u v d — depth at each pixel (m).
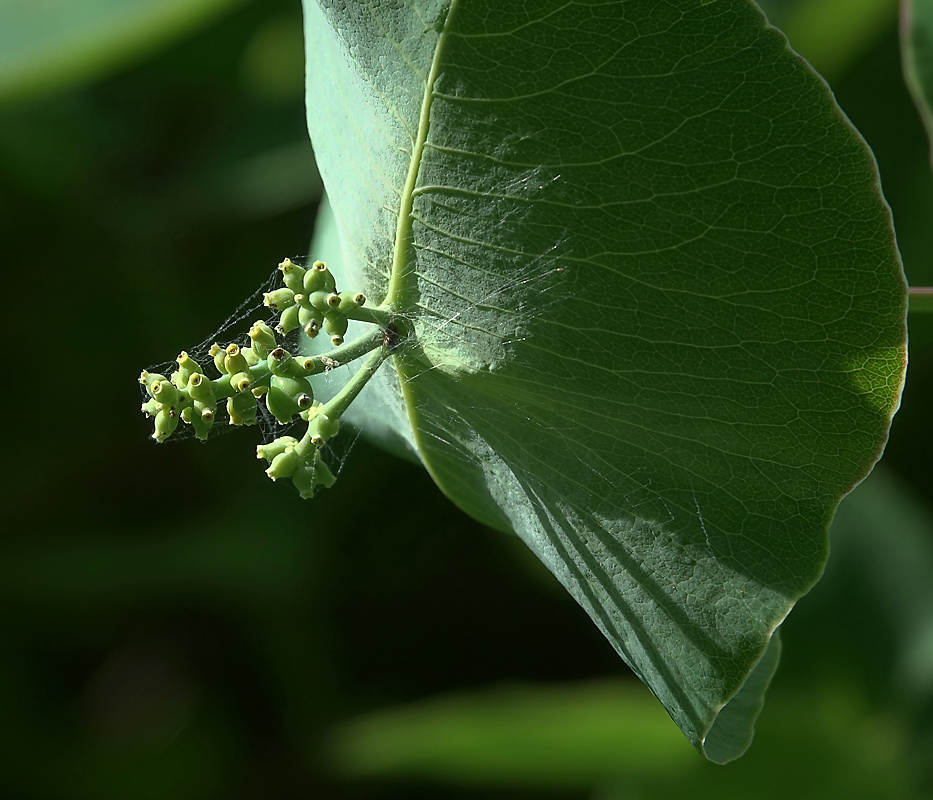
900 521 0.42
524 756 0.42
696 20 0.29
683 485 0.32
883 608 0.41
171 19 0.41
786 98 0.29
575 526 0.33
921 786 0.40
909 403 0.46
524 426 0.32
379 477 0.53
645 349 0.31
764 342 0.31
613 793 0.41
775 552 0.32
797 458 0.31
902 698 0.40
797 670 0.42
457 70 0.30
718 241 0.30
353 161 0.32
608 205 0.30
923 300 0.33
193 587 0.53
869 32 0.44
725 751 0.33
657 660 0.33
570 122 0.30
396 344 0.32
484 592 0.55
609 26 0.29
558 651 0.54
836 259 0.30
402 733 0.41
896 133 0.46
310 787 0.55
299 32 0.55
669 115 0.30
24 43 0.41
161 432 0.31
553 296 0.31
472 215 0.31
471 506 0.36
